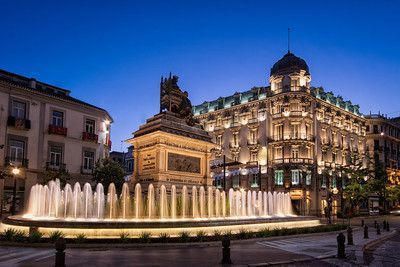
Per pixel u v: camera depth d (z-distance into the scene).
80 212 23.66
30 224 17.86
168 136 22.50
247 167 71.44
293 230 22.78
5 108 41.53
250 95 76.75
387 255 17.44
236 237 19.12
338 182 73.50
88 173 48.72
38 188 26.47
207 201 23.92
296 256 15.42
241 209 27.94
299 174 66.12
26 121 42.66
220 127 78.50
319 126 71.75
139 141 23.70
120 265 12.34
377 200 83.00
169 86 25.09
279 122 69.25
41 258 13.44
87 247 15.73
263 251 16.50
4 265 12.20
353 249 18.77
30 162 43.06
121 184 43.75
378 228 28.75
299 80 70.12
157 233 17.73
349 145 81.25
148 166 22.84
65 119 47.12
